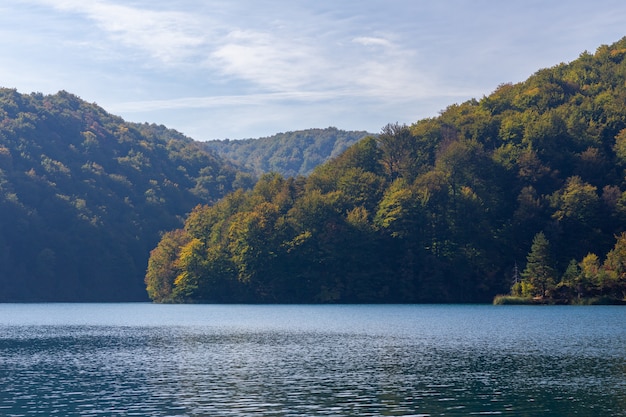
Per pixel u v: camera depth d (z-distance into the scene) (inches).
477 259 7066.9
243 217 7755.9
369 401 1969.7
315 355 2940.5
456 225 7190.0
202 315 5669.3
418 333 3890.3
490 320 4744.1
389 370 2512.3
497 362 2699.3
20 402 1978.3
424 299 7116.1
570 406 1900.8
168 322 4938.5
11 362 2778.1
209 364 2687.0
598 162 7770.7
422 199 7273.6
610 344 3262.8
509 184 7780.5
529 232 7170.3
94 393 2101.4
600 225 7062.0
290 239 7406.5
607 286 6299.2
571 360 2741.1
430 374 2426.2
